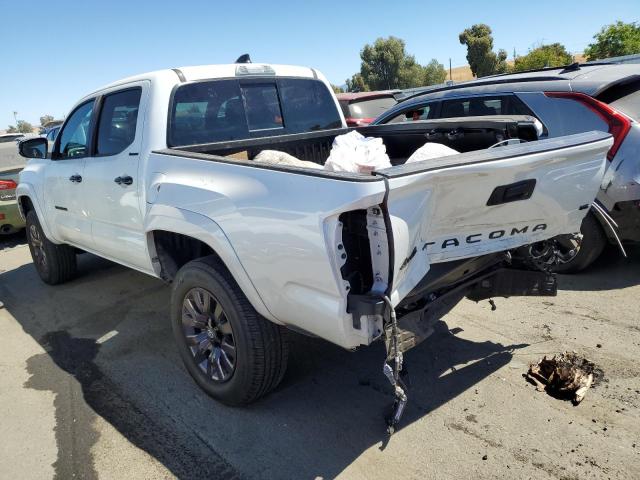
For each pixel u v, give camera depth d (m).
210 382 3.12
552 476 2.42
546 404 2.95
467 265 2.79
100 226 4.14
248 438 2.84
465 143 3.86
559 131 4.70
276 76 4.34
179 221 3.00
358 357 3.65
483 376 3.26
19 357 4.00
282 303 2.52
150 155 3.43
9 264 6.82
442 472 2.49
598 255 4.58
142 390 3.40
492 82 5.56
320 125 4.68
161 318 4.54
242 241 2.60
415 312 2.63
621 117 4.29
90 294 5.26
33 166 5.26
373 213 2.12
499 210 2.54
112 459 2.75
